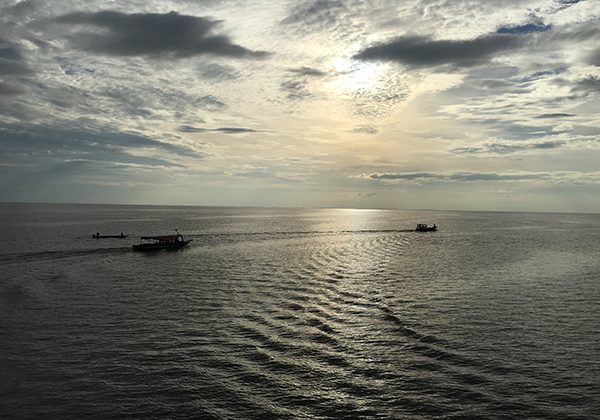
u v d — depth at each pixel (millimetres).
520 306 45281
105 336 35250
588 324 39375
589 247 106250
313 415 24188
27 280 55375
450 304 45938
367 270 67312
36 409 24328
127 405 24906
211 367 29672
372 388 27047
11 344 33281
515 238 134375
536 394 26359
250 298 47906
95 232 128625
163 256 81562
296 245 105938
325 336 35719
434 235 145125
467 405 25125
